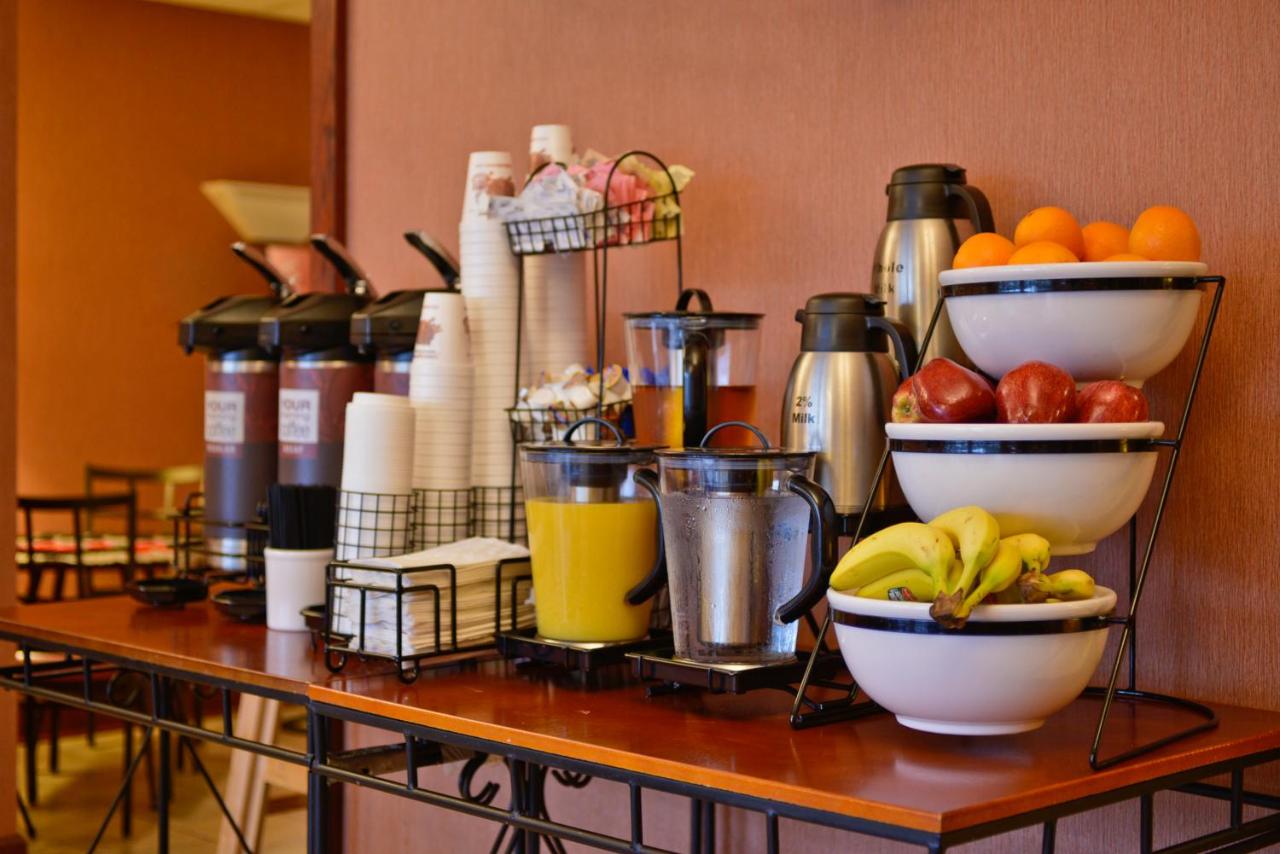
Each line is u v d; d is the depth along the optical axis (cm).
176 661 164
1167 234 128
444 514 177
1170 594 146
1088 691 142
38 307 591
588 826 208
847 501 140
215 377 205
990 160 161
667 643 148
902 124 170
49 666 190
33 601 427
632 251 203
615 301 206
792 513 132
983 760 112
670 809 195
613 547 146
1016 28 158
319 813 146
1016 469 116
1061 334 122
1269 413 139
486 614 159
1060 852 155
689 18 194
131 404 612
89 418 603
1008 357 127
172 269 621
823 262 179
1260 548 139
